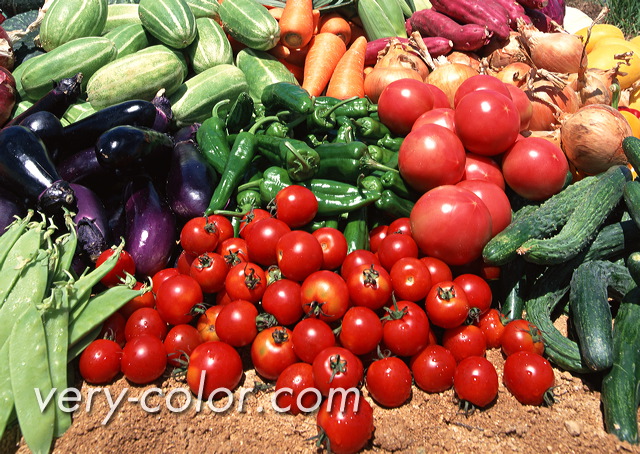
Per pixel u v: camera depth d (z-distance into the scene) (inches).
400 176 26.4
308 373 21.0
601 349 21.0
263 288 23.2
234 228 27.4
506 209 25.2
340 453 20.1
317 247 22.9
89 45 33.9
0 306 21.6
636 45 38.7
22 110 34.2
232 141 30.1
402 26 43.3
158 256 26.5
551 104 30.6
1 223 25.7
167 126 32.7
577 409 21.5
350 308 21.9
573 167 30.8
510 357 22.0
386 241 24.1
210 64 36.3
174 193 27.9
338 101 30.8
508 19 40.2
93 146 29.5
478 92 26.1
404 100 28.5
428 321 22.4
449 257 24.2
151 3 34.5
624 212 26.3
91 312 22.3
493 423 20.9
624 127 28.1
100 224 26.6
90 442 20.2
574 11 50.7
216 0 39.9
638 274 21.7
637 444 19.9
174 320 23.0
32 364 20.2
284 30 38.3
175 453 20.4
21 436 20.4
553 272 24.7
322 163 27.3
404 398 21.1
